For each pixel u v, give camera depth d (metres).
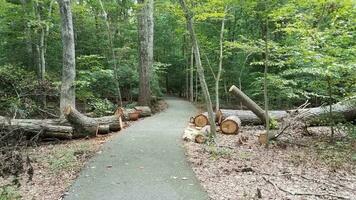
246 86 23.28
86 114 16.44
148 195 6.18
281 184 6.86
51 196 6.18
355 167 8.32
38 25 17.98
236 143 10.90
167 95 41.12
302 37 11.18
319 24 10.06
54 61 23.02
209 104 10.66
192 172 7.59
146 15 19.75
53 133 11.32
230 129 12.52
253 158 8.97
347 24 10.23
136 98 25.62
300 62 11.02
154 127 13.70
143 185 6.71
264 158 9.01
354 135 11.19
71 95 13.67
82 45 25.38
